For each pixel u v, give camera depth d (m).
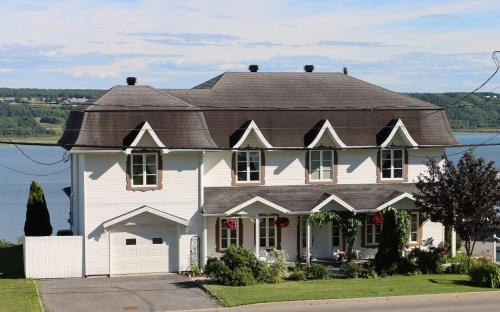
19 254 42.69
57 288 33.31
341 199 38.53
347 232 39.19
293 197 39.03
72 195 42.62
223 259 34.22
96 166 36.41
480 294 30.84
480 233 35.91
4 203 101.12
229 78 42.84
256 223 37.66
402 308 28.31
